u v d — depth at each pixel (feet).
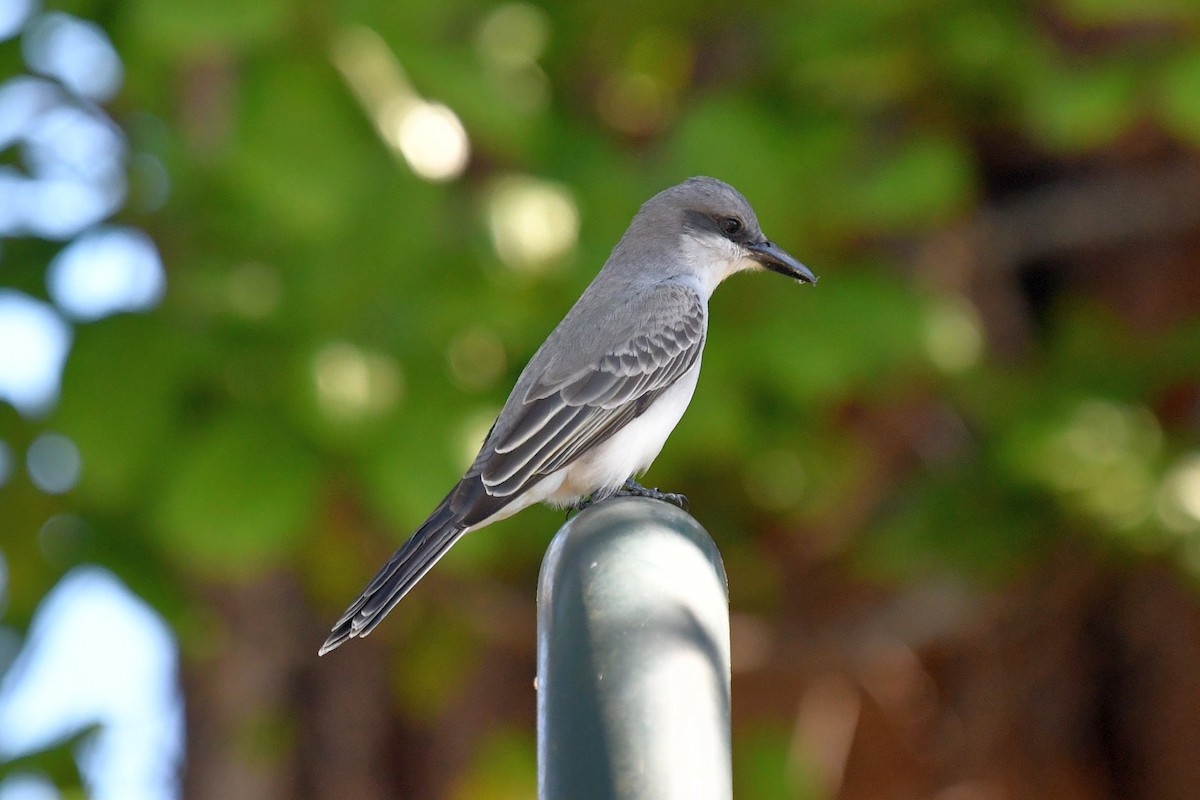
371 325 37.01
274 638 43.88
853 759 47.42
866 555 45.32
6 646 39.96
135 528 38.99
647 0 42.88
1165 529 41.42
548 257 37.60
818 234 42.45
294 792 45.29
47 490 40.04
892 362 40.52
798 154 40.63
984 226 48.03
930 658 47.93
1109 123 39.50
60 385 35.99
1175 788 48.29
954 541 44.01
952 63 41.96
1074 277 50.26
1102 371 45.11
